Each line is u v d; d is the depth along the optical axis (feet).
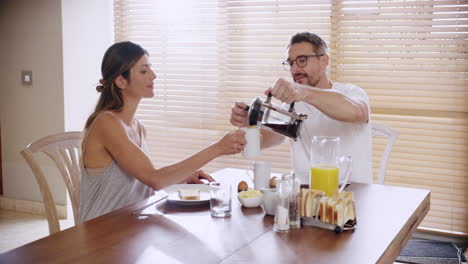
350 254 4.27
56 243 4.47
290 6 11.78
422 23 10.74
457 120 10.82
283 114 5.70
